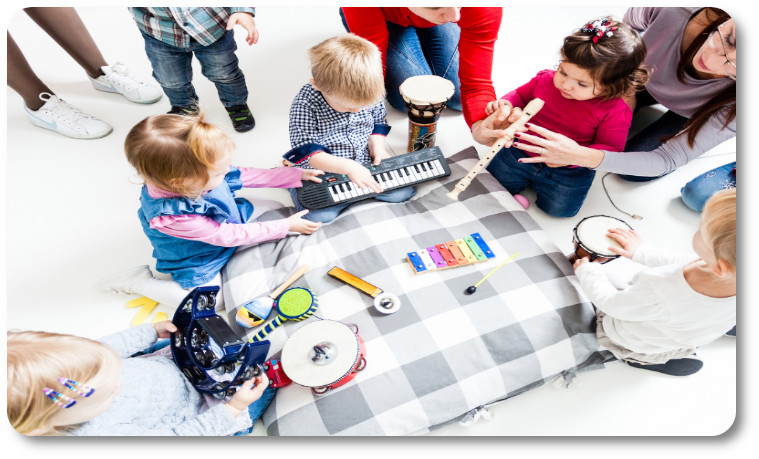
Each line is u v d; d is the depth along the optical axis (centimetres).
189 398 116
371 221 161
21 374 90
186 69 188
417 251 151
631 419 131
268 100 218
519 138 159
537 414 132
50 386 91
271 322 133
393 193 171
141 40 247
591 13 257
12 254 164
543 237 158
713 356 142
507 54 235
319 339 121
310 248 154
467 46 172
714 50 141
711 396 135
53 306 152
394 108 220
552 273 147
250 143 201
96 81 218
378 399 124
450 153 198
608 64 132
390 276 147
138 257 165
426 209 167
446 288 143
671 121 182
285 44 244
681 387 137
